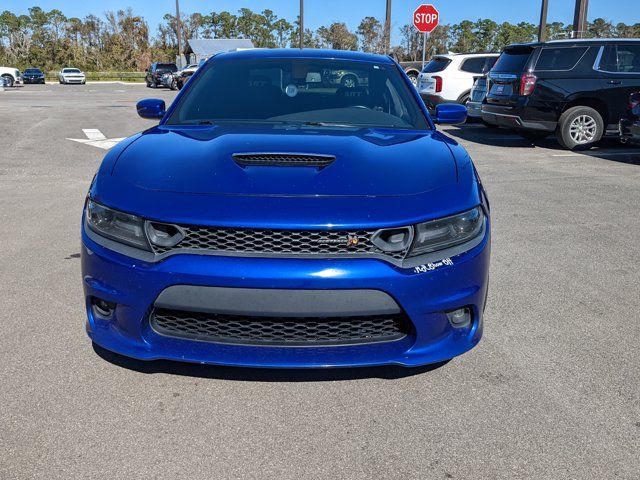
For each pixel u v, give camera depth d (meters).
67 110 17.70
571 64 10.20
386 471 2.15
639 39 10.28
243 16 78.88
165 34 80.38
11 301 3.64
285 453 2.25
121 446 2.27
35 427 2.38
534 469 2.17
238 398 2.60
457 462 2.21
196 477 2.11
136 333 2.46
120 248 2.44
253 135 3.07
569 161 9.18
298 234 2.31
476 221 2.58
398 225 2.35
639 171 8.30
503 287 4.00
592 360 3.00
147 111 3.99
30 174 7.86
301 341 2.43
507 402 2.60
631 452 2.28
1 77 36.53
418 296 2.38
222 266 2.30
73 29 79.69
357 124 3.51
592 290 3.97
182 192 2.45
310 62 3.97
